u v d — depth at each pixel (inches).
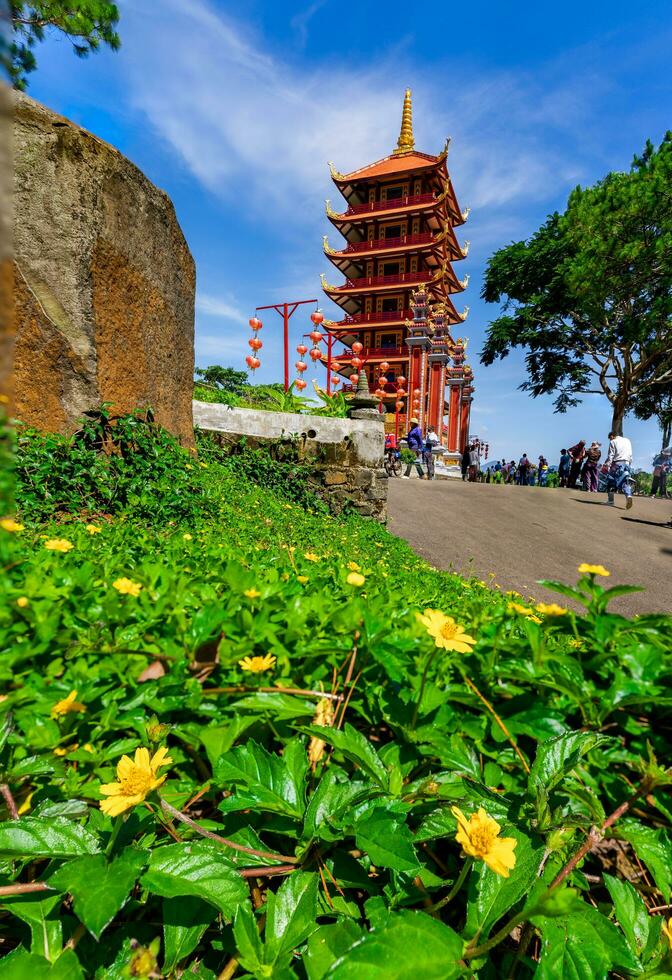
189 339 280.5
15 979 21.7
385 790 33.9
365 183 1641.2
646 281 862.5
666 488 1120.2
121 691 44.9
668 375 965.2
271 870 29.2
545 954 24.5
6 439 29.9
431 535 365.4
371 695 47.6
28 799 32.6
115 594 61.6
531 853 28.0
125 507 175.0
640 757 42.5
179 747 40.8
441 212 1555.1
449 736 42.9
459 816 27.0
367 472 367.6
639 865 37.2
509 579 285.3
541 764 34.4
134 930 26.3
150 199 227.0
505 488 645.3
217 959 27.1
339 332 1754.4
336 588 84.1
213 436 348.5
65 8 422.9
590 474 850.1
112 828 31.0
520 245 1088.2
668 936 24.5
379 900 28.1
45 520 148.8
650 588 294.5
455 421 1195.3
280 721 43.1
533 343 1091.9
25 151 167.8
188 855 26.5
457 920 30.4
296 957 25.9
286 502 314.0
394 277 1635.1
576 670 50.1
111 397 200.7
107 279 196.4
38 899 25.4
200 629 52.9
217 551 125.8
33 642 51.9
